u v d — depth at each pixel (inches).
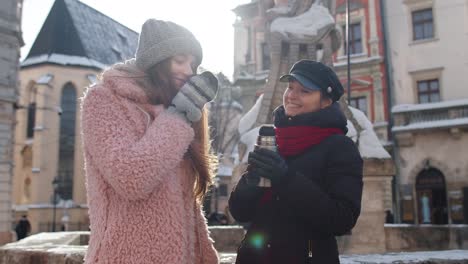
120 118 66.4
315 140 76.2
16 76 903.1
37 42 1561.3
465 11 989.8
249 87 1170.6
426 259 118.3
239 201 79.2
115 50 1712.6
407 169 992.2
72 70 1498.5
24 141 1478.8
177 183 69.6
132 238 63.9
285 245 72.4
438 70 1001.5
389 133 1022.4
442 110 968.3
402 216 980.6
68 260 126.6
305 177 69.8
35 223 1365.7
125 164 60.9
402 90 1029.2
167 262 64.3
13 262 146.9
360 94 1063.6
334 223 68.2
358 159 74.4
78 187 1438.2
